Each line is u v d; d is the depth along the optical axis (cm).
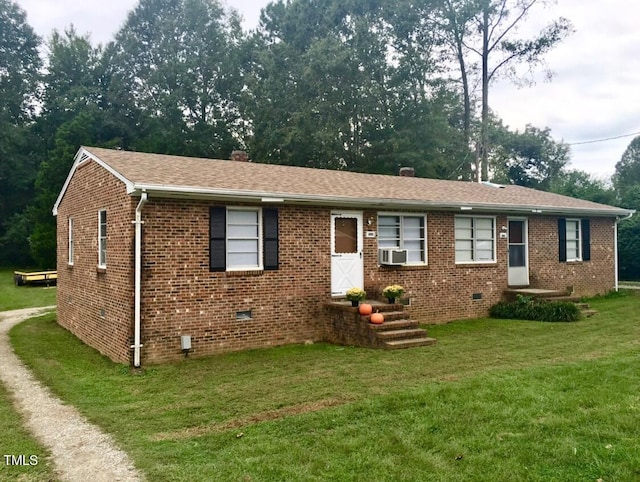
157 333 974
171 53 4044
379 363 894
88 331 1202
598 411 608
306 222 1175
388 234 1331
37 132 4069
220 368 912
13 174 3747
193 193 976
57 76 4156
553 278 1653
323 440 549
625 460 482
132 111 4122
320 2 3541
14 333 1360
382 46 3262
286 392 736
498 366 846
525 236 1593
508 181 4394
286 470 480
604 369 797
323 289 1192
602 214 1769
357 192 1267
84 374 891
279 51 3528
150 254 971
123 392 770
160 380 839
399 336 1048
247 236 1109
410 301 1331
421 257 1377
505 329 1218
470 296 1441
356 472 475
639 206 2494
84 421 636
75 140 3334
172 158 1306
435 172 3259
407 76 3225
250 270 1091
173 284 995
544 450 511
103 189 1121
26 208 3747
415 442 539
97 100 4162
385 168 3188
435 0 3089
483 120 3253
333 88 3178
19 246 3666
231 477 468
